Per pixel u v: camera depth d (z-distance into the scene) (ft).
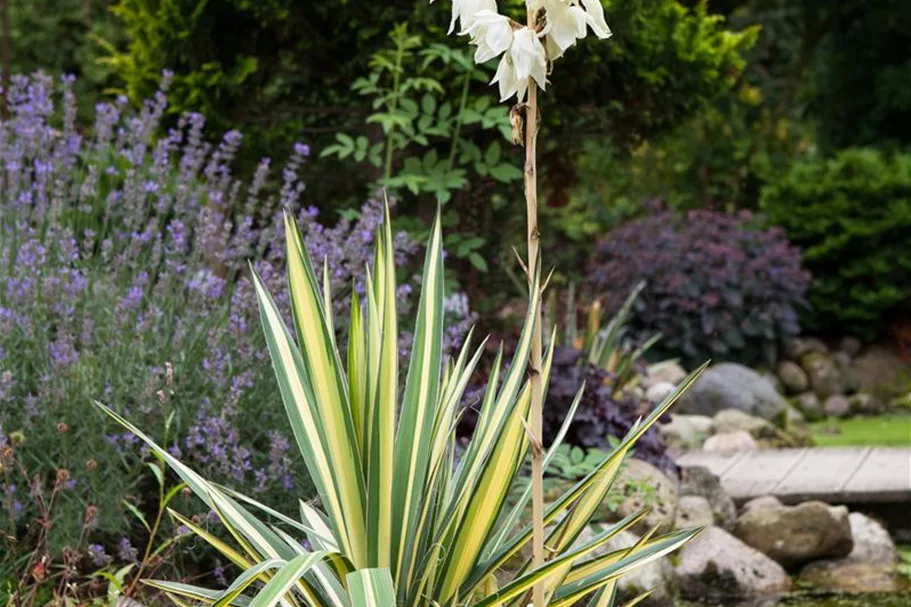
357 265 15.80
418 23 21.22
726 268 35.27
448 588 8.92
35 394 14.08
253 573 7.31
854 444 29.66
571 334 25.32
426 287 8.89
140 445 13.52
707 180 45.19
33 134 16.47
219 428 13.02
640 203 42.68
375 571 7.39
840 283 37.78
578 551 8.21
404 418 8.67
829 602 17.17
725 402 31.37
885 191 37.68
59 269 14.38
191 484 8.72
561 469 17.04
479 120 20.34
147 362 14.29
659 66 22.30
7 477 11.91
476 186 23.40
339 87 23.21
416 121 22.04
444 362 16.21
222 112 21.59
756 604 17.20
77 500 13.14
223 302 15.71
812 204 38.24
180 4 21.36
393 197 19.49
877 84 46.78
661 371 32.99
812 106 49.55
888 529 20.70
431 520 9.09
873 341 38.27
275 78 23.56
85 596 12.89
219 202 17.12
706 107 24.13
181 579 12.56
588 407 18.72
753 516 19.26
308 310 8.55
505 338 21.39
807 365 36.42
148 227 15.30
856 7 48.93
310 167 23.86
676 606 16.85
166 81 17.83
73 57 44.27
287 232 8.63
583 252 40.37
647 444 19.33
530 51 7.74
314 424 8.72
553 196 25.08
